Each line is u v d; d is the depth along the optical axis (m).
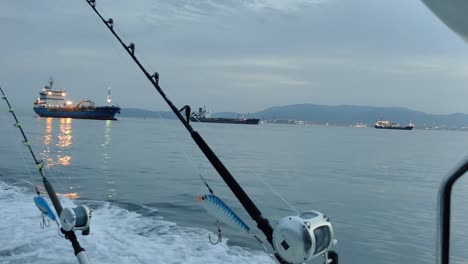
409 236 8.72
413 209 11.80
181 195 12.09
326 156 34.38
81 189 12.62
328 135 99.94
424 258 7.26
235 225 1.82
